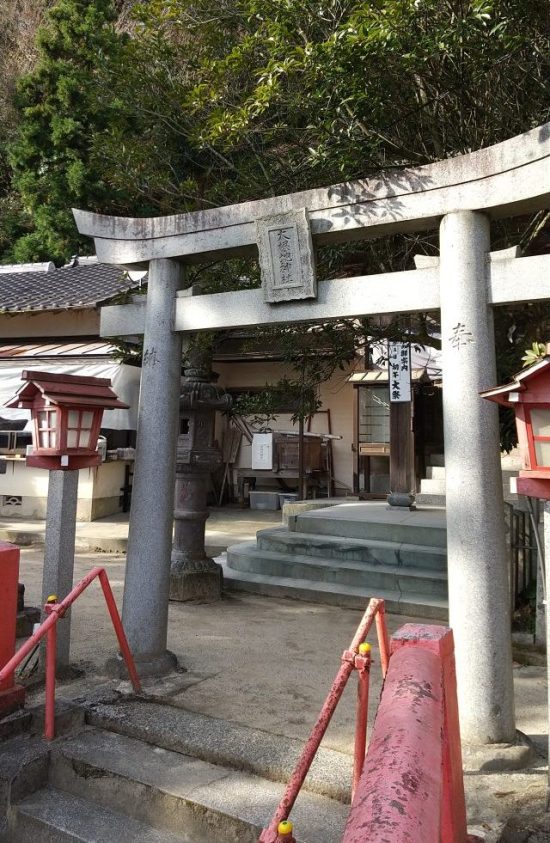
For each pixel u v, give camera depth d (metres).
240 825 2.68
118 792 3.05
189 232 4.34
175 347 4.46
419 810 1.21
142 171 6.30
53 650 3.43
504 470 8.66
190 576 6.30
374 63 4.11
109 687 3.97
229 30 5.87
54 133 14.05
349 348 6.33
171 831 2.87
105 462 11.47
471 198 3.43
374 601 2.81
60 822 2.96
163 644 4.32
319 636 5.20
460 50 4.24
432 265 3.64
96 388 4.25
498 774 2.93
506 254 3.39
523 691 4.14
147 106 6.05
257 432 12.84
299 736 3.31
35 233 17.28
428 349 10.94
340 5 4.51
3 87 19.02
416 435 11.48
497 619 3.21
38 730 3.52
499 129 5.07
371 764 1.39
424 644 2.05
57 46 14.50
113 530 10.23
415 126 5.20
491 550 3.25
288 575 6.89
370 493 11.51
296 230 3.86
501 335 5.61
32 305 12.41
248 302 4.14
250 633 5.26
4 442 11.99
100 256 4.71
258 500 13.34
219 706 3.71
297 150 5.65
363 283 3.79
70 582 4.17
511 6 4.04
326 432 13.53
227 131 5.00
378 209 3.70
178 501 6.54
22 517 11.79
